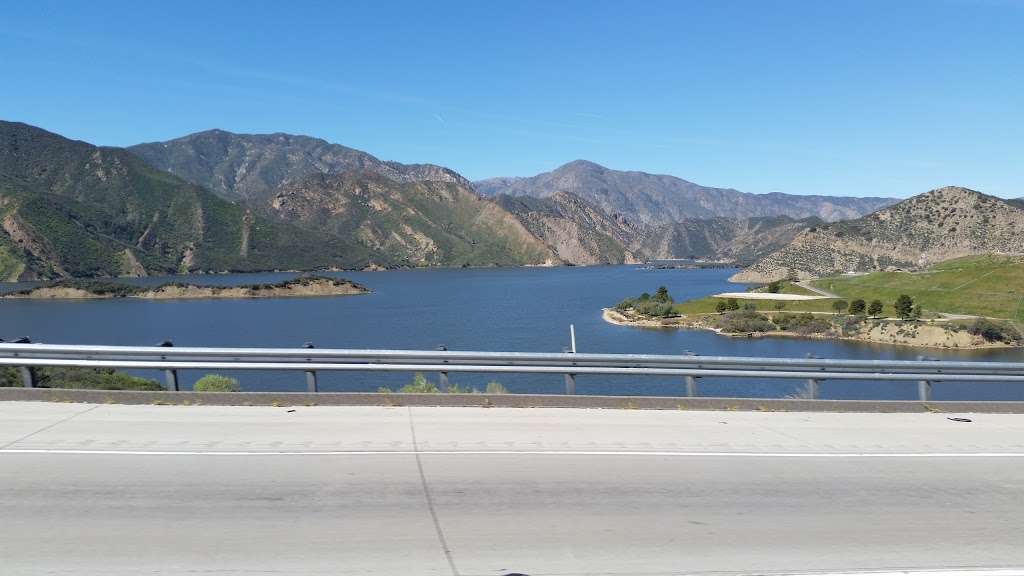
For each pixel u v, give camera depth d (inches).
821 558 227.3
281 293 6166.3
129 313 4495.6
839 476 320.8
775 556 227.8
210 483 281.6
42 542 221.5
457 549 223.0
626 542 234.2
